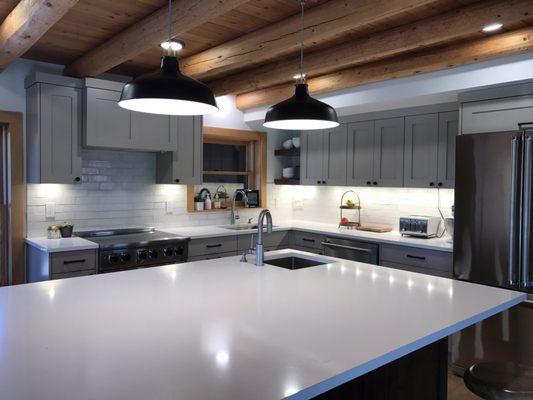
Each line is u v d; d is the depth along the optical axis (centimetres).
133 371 123
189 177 465
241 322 165
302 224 549
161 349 139
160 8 279
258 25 306
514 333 315
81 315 172
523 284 307
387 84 399
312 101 231
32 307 182
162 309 180
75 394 110
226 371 123
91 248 362
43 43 350
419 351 201
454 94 365
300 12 282
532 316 305
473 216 333
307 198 586
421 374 203
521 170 307
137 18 296
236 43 330
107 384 115
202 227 503
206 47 354
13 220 390
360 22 251
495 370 192
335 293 210
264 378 120
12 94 390
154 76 187
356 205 516
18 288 214
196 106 212
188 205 502
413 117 430
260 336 151
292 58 382
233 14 287
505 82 321
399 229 438
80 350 137
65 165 385
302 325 163
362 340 148
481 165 328
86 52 372
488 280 325
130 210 457
